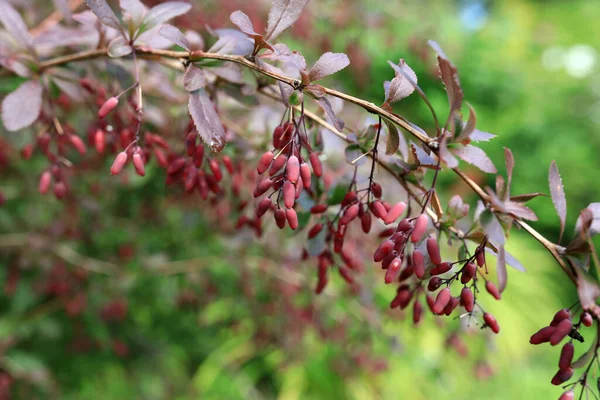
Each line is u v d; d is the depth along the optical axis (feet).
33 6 1.96
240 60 1.07
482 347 2.26
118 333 3.08
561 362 0.94
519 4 8.68
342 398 3.38
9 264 2.48
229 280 2.72
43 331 2.61
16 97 1.26
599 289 0.94
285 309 2.51
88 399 2.98
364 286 2.19
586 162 6.13
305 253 1.31
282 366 2.84
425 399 3.41
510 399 3.65
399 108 4.99
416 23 3.56
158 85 1.46
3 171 2.33
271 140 1.47
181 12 1.20
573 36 8.66
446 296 1.01
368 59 3.08
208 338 3.53
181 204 2.29
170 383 3.38
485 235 1.01
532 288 4.74
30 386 2.77
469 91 6.05
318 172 1.09
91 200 2.28
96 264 2.60
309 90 1.04
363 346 2.37
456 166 0.96
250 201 1.72
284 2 1.07
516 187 5.84
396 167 1.17
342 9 2.90
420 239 1.02
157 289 2.73
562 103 6.75
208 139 1.10
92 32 1.36
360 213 1.10
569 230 5.90
